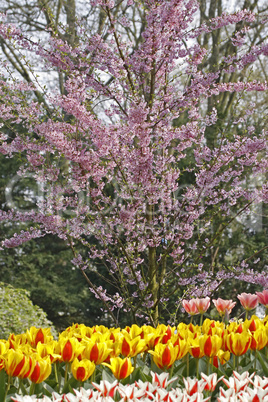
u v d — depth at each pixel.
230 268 5.71
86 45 5.46
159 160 5.26
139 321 7.04
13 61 14.05
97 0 5.28
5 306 7.95
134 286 9.55
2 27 5.19
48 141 5.34
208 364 2.14
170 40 5.28
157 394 1.54
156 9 5.11
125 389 1.56
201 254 5.52
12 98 5.56
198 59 5.45
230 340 2.17
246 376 1.79
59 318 15.91
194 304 3.06
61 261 16.30
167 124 5.54
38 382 1.86
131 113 4.64
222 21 5.63
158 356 2.00
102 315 13.51
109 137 4.85
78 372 1.82
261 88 5.63
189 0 5.35
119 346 2.15
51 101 5.32
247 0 13.44
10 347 2.26
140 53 5.48
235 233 11.12
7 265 15.95
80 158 4.92
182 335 2.36
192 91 5.46
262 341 2.29
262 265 11.19
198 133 5.58
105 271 11.45
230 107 13.22
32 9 13.57
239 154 5.46
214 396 2.09
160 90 5.89
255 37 13.56
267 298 3.09
